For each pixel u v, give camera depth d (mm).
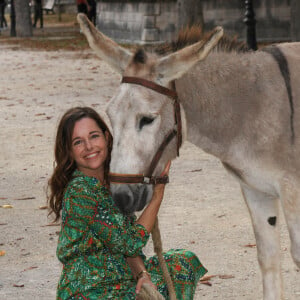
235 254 5949
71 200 3568
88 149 3678
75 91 15406
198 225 6680
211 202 7395
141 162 3812
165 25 23422
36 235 6551
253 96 4379
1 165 9266
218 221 6781
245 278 5469
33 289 5375
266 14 24203
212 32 3828
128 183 3766
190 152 9719
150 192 3938
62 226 3633
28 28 31406
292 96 4344
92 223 3578
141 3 23828
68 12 50188
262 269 4758
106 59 4105
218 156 4539
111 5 26531
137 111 3820
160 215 7008
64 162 3734
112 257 3658
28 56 23484
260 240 4738
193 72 4324
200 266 4012
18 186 8242
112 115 3854
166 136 3980
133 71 3938
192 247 6121
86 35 4113
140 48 4105
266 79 4398
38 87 16266
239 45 4566
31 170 8961
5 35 32812
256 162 4426
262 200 4688
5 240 6445
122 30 25672
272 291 4727
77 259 3615
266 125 4352
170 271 3887
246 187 4684
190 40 4289
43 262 5922
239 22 23969
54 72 19000
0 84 17078
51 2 47969
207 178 8352
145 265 3932
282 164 4367
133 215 3963
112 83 16500
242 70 4418
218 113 4387
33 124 11922
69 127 3688
